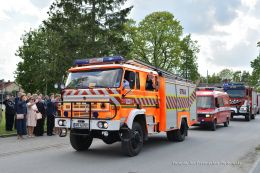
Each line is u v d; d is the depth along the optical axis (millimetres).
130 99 9938
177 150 11375
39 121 15055
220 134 16812
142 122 10641
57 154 10320
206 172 8102
